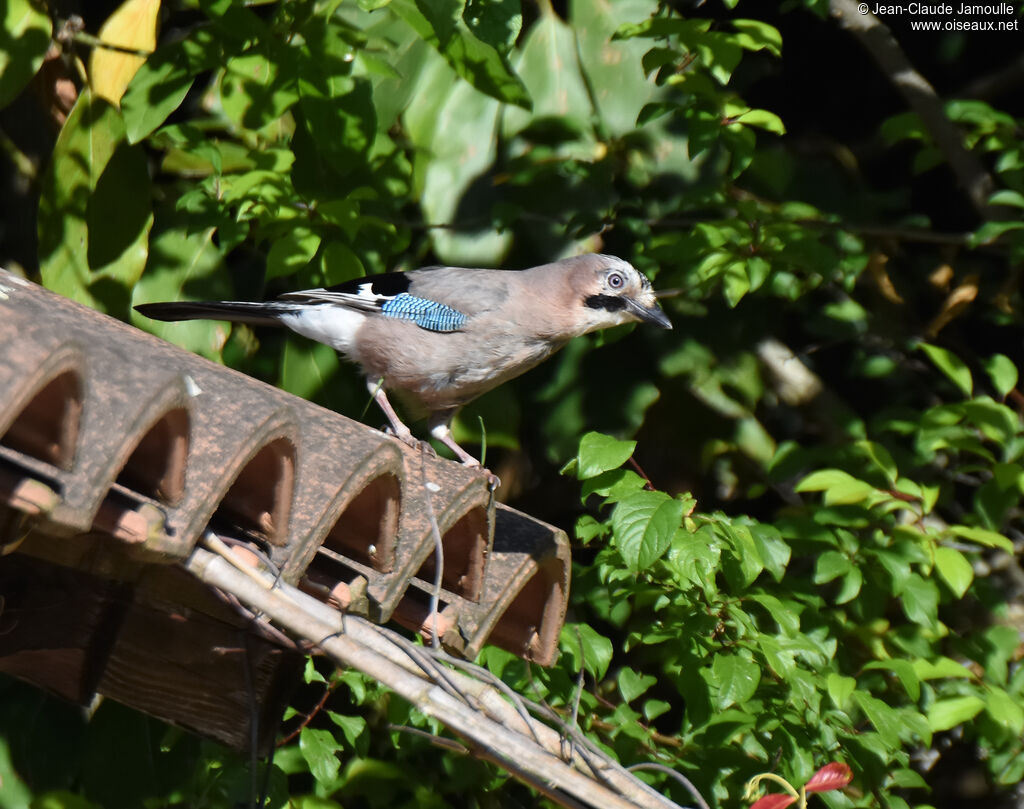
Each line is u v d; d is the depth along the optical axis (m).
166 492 4.50
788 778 7.58
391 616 6.08
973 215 14.05
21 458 4.04
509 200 11.02
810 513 10.10
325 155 9.54
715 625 8.20
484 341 8.78
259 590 4.61
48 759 9.12
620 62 11.08
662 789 8.10
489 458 12.01
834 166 13.09
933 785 12.28
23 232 10.92
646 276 10.08
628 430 11.47
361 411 10.36
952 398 13.24
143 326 9.73
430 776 9.75
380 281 8.92
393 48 10.01
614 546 8.59
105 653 6.03
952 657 10.38
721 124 9.50
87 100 9.57
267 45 8.88
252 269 11.13
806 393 12.47
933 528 9.55
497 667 8.27
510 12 8.35
